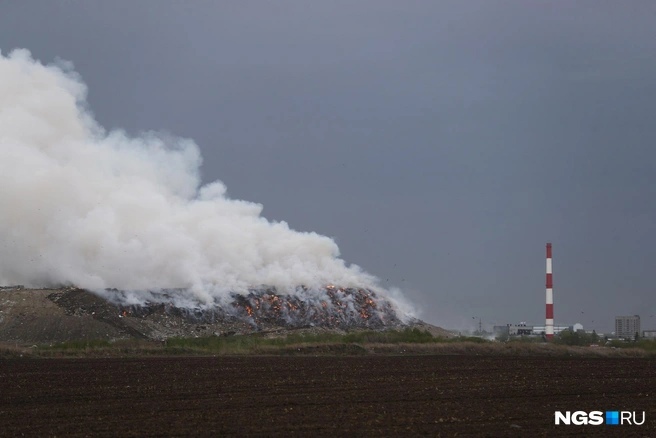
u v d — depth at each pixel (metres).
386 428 102.56
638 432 104.62
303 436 97.69
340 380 149.75
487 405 121.19
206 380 148.00
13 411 112.31
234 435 97.88
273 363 185.88
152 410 113.62
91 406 116.81
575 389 141.88
